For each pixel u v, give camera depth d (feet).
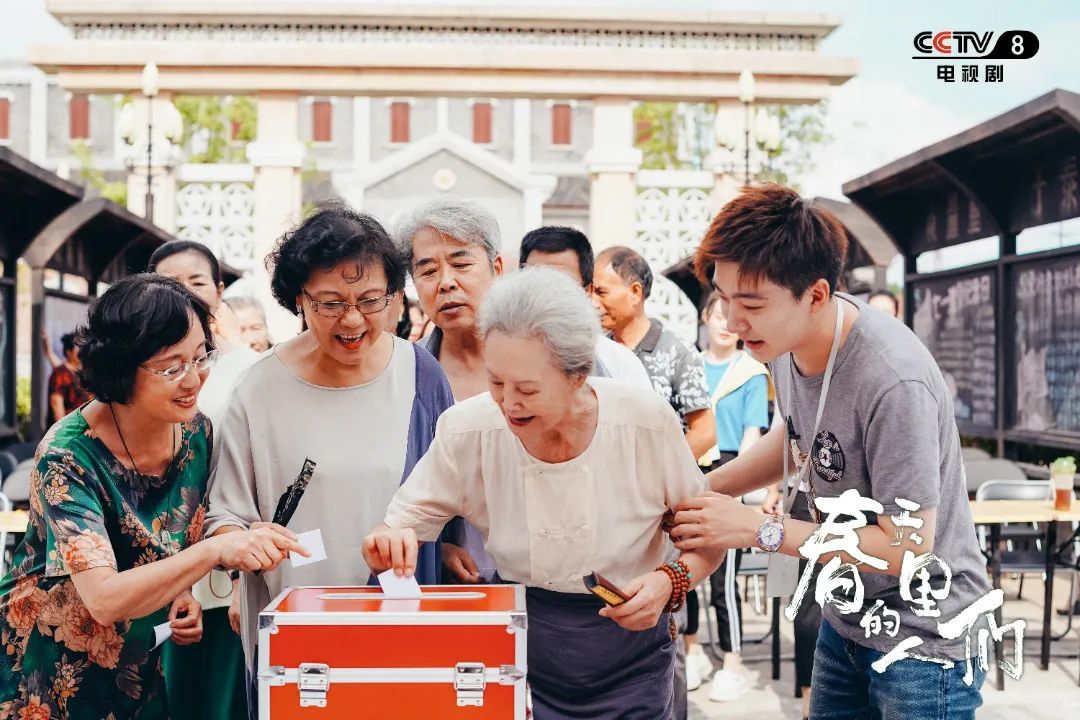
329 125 111.96
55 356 27.09
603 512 6.61
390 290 7.37
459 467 6.80
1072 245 20.44
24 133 111.24
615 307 13.35
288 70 37.68
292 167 37.14
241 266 37.09
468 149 51.29
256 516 7.66
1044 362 21.61
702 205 38.40
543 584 6.72
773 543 6.66
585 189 111.04
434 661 5.60
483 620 5.61
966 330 24.93
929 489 6.60
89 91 37.86
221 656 9.27
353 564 7.64
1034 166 21.45
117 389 6.57
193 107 80.89
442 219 9.06
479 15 38.91
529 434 6.18
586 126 112.78
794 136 66.08
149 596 6.27
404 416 7.91
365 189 52.31
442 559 8.00
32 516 6.78
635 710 6.81
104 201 25.76
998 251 23.12
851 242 29.71
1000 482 18.66
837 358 6.94
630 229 37.88
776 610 16.92
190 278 11.01
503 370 5.91
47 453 6.63
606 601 6.40
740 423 16.33
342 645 5.58
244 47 37.35
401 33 39.29
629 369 10.52
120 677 6.94
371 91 38.32
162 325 6.51
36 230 25.16
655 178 38.19
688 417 13.46
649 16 39.17
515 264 11.09
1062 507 16.72
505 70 38.29
